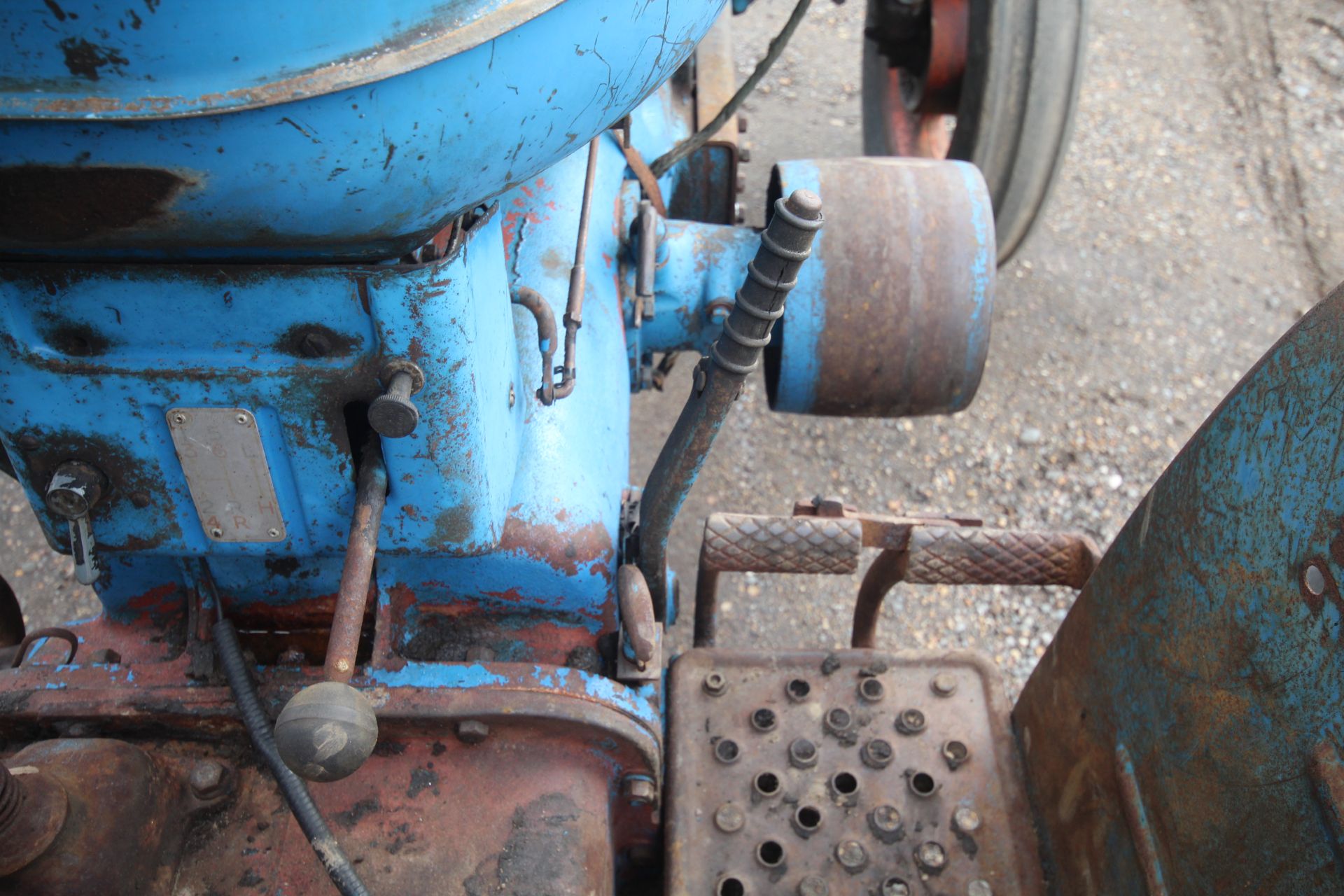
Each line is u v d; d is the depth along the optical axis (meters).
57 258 0.95
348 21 0.75
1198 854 1.01
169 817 1.19
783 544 1.53
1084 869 1.24
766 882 1.30
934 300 2.02
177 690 1.27
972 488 2.88
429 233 0.95
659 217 1.94
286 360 1.01
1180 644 1.06
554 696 1.27
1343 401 0.84
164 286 0.96
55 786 1.07
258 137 0.77
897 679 1.50
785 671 1.51
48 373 1.00
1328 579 0.84
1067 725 1.30
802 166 2.08
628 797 1.34
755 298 1.10
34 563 2.60
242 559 1.36
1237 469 0.97
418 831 1.22
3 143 0.77
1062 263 3.54
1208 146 3.98
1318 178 3.84
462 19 0.79
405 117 0.80
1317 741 0.85
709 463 2.90
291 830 1.21
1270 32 4.41
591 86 0.94
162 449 1.07
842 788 1.38
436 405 1.05
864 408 2.17
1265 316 3.39
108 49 0.72
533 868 1.19
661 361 2.31
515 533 1.35
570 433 1.48
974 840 1.35
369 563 1.04
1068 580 1.55
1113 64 4.31
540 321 1.35
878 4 2.96
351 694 0.93
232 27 0.72
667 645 2.49
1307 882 0.86
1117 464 2.95
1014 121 2.66
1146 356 3.25
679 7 0.98
